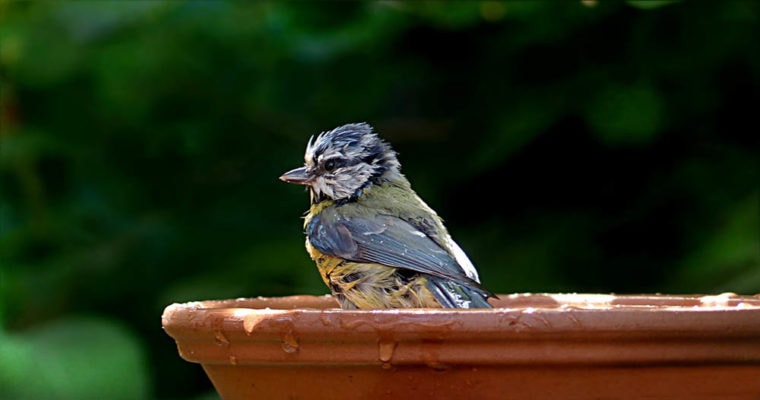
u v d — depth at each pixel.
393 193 8.41
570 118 11.58
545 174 11.88
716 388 5.39
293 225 12.59
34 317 12.33
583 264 11.49
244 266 11.88
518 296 7.48
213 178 12.99
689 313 5.13
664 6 10.63
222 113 12.73
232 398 5.95
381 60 12.47
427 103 12.46
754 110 11.19
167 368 12.47
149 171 13.04
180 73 12.39
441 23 11.51
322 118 12.74
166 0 11.71
